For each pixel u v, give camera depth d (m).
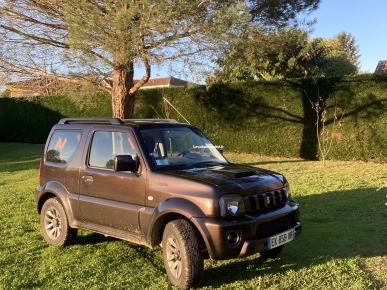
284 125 15.56
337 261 4.76
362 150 13.81
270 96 15.77
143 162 4.50
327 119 14.45
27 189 9.95
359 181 9.92
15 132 26.06
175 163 4.71
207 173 4.35
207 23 8.86
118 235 4.71
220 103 17.06
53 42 10.85
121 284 4.21
